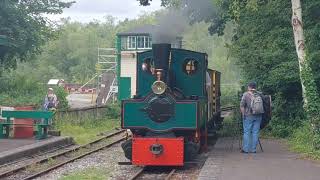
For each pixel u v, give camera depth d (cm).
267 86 1958
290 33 1855
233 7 1708
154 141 1291
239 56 2072
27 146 1593
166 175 1252
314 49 1712
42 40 3441
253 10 1689
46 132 1836
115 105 3322
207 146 1694
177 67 1435
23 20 3191
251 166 1187
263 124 1493
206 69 1486
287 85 1888
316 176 1050
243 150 1452
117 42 4841
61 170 1298
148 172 1301
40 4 3381
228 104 4700
